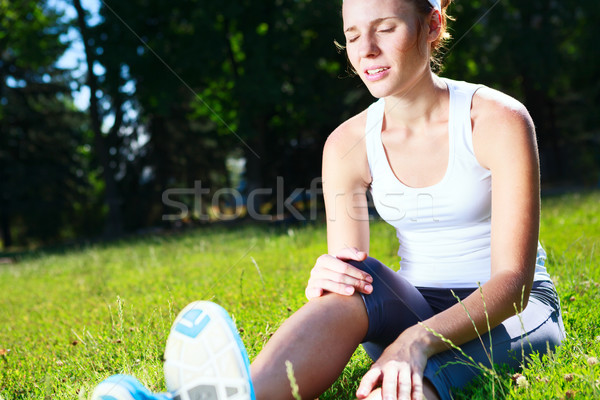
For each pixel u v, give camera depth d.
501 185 2.08
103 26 21.23
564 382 2.06
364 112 2.46
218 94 24.23
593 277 4.17
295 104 21.98
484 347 2.05
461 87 2.23
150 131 27.72
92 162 29.14
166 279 7.28
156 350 3.19
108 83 22.16
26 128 29.95
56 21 25.48
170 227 26.92
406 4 2.03
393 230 9.16
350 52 2.15
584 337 2.65
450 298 2.29
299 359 1.84
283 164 25.81
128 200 27.53
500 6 24.41
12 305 6.98
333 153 2.46
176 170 28.02
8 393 3.03
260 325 3.73
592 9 25.61
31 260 15.19
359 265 2.03
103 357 3.38
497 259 2.06
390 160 2.32
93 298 6.50
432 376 1.82
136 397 1.64
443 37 2.26
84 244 20.41
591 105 30.28
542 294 2.33
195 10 20.77
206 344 1.66
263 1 20.81
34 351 3.98
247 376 1.66
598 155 30.42
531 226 2.04
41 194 30.48
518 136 2.07
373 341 2.12
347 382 2.45
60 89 30.27
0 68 29.31
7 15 25.31
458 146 2.16
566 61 27.73
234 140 27.30
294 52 20.97
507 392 1.99
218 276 6.77
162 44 20.59
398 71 2.08
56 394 2.81
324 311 1.92
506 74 25.98
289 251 8.64
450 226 2.28
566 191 22.80
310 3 20.28
